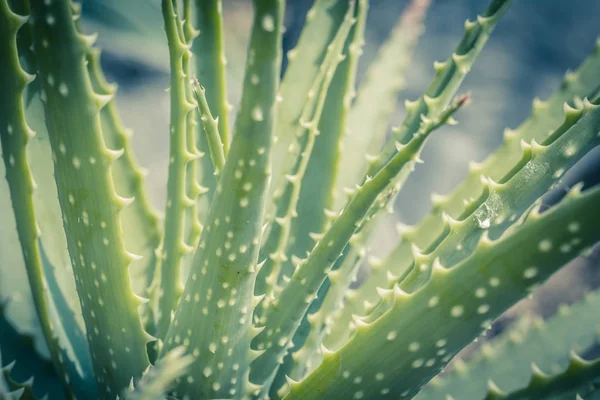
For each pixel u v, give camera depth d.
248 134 0.42
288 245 0.60
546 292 1.14
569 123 0.48
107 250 0.46
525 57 1.47
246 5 1.62
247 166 0.43
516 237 0.43
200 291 0.46
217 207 0.44
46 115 0.45
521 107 1.40
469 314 0.45
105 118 0.54
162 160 1.15
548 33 1.51
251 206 0.44
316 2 0.64
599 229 0.42
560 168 0.49
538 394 0.45
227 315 0.46
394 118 1.32
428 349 0.46
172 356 0.39
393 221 1.17
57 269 0.55
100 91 0.53
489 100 1.40
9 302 0.54
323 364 0.47
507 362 0.63
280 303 0.50
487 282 0.44
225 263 0.45
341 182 0.66
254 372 0.52
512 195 0.49
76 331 0.55
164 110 1.23
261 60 0.40
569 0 1.55
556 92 0.59
